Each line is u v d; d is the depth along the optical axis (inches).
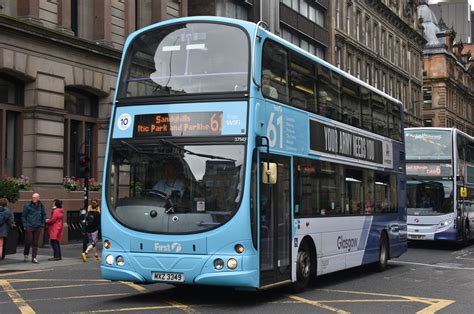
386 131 683.4
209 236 381.4
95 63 1016.9
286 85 450.9
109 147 415.5
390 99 703.7
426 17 3506.4
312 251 486.3
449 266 711.1
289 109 451.2
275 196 423.5
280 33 1590.8
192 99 404.5
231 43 410.6
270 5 1515.7
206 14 1384.1
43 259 723.4
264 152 405.7
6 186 740.0
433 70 3344.0
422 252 916.0
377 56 2269.9
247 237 382.0
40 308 392.8
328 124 522.3
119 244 398.3
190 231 384.2
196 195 388.8
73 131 1022.4
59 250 719.1
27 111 904.3
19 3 896.3
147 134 407.8
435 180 944.3
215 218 382.9
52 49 930.7
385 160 670.5
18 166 906.7
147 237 390.9
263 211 403.5
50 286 505.0
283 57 450.3
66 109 999.6
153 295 454.3
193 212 386.9
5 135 894.4
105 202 407.2
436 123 3336.6
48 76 924.0
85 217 733.3
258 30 414.0
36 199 691.4
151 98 413.1
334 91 542.9
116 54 1048.8
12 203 773.9
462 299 458.9
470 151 1051.3
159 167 399.9
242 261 378.9
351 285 534.6
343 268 541.0
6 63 853.8
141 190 400.8
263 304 416.2
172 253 386.0
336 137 537.6
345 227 547.5
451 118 3442.4
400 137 736.3
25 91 908.0
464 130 3774.6
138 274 391.2
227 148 391.9
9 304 410.3
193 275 382.0
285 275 435.2
